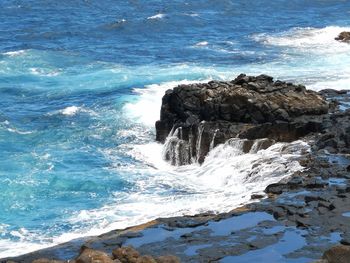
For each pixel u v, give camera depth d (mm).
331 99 45781
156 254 26312
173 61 67188
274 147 39812
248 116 42438
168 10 100000
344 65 62625
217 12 97500
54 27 87438
